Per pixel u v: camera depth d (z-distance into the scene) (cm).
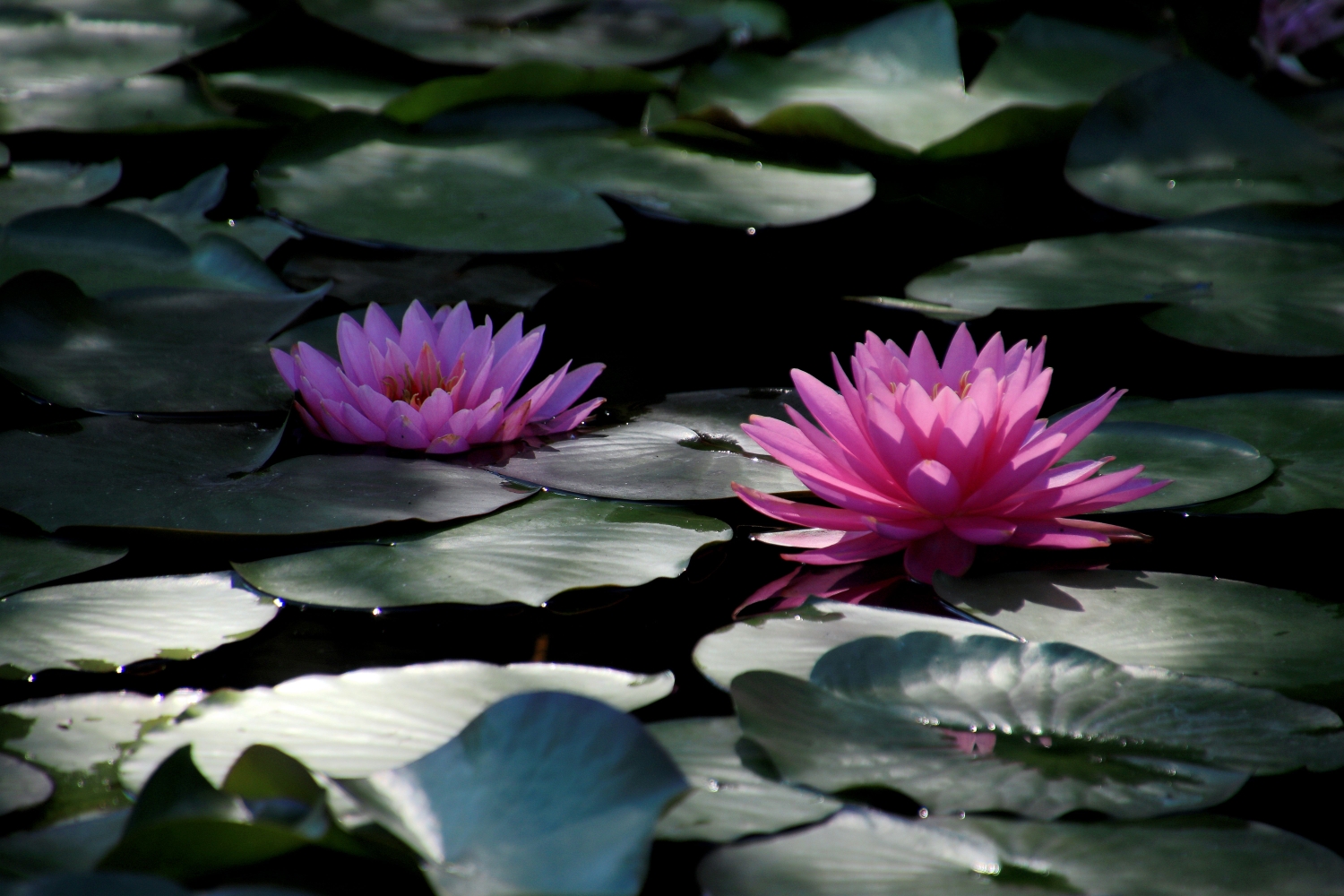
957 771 293
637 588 304
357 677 297
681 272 333
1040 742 295
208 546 304
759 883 290
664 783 290
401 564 303
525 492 308
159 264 327
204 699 296
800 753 294
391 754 294
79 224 329
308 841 289
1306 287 325
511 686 297
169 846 289
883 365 308
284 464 309
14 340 316
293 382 312
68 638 299
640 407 316
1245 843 291
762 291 330
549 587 302
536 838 290
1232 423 313
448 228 334
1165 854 291
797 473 306
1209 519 307
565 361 321
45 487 306
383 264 331
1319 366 320
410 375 312
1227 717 296
